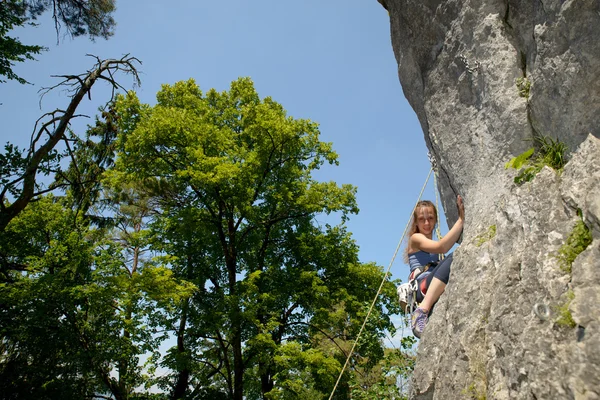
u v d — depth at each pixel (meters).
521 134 3.70
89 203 20.06
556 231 2.56
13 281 15.05
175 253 18.25
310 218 20.09
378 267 18.94
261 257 18.75
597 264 2.17
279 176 19.09
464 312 3.23
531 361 2.28
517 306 2.60
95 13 13.78
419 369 3.58
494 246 3.21
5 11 13.47
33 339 14.07
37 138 12.29
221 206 17.36
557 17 3.28
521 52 3.97
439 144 4.94
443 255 4.60
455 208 4.94
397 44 5.91
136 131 16.11
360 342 11.01
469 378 2.96
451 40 4.74
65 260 15.14
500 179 3.78
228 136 17.41
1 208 11.56
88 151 20.39
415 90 5.66
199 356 15.73
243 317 14.76
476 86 4.35
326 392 15.41
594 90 3.02
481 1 4.34
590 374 1.95
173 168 17.17
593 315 2.06
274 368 15.42
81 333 14.47
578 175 2.58
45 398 13.88
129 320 14.71
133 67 13.18
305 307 17.91
